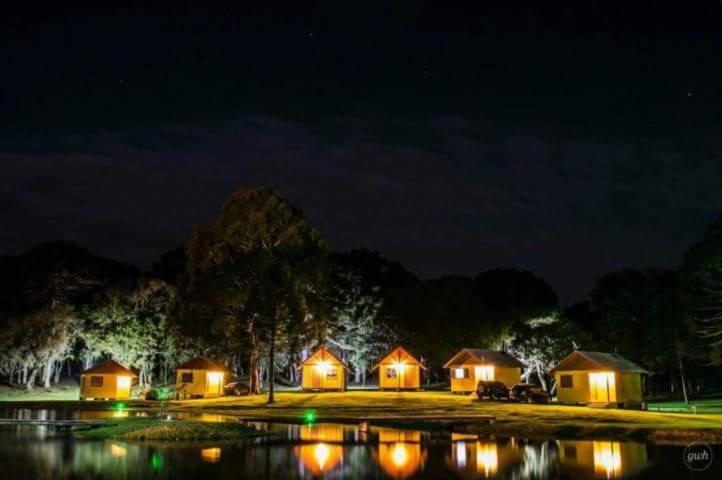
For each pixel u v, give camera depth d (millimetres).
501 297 106375
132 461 33281
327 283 78438
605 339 99625
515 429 47250
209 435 42219
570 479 29625
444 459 34875
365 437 43781
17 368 95750
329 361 84375
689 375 96188
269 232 74125
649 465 33031
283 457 35031
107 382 79500
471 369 77000
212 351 92250
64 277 99438
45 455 34875
